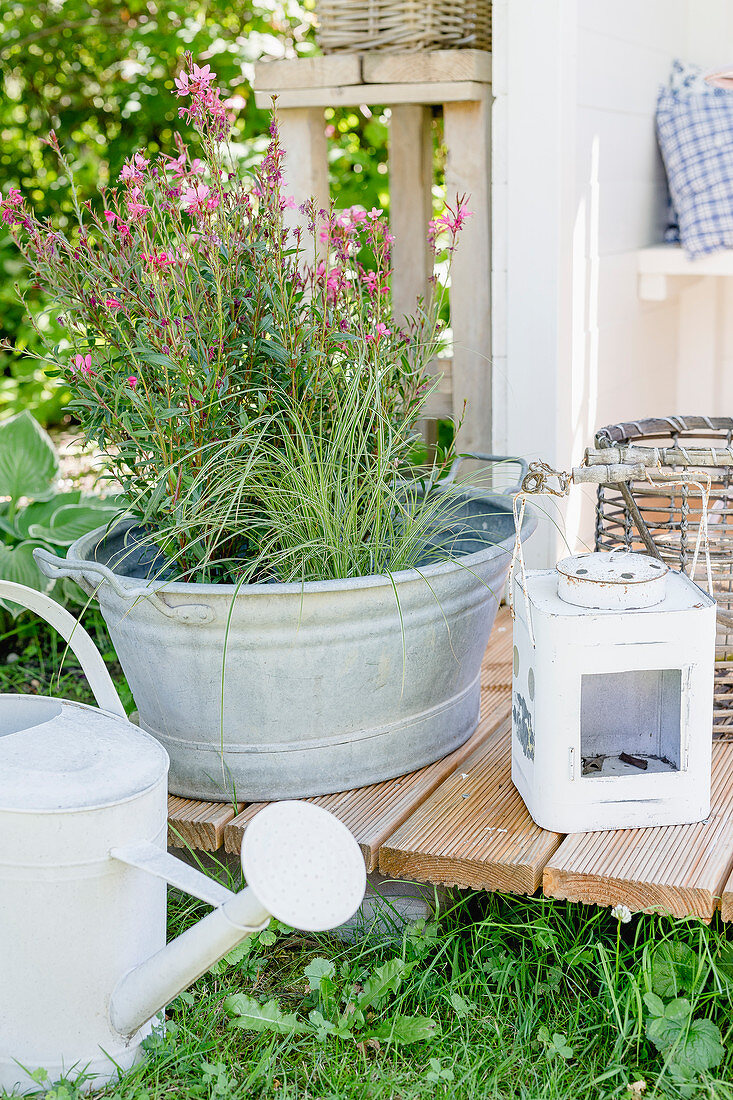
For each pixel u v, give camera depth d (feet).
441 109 10.11
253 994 5.52
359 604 5.58
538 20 8.25
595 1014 5.23
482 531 6.80
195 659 5.69
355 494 6.20
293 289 6.37
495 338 8.84
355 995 5.35
